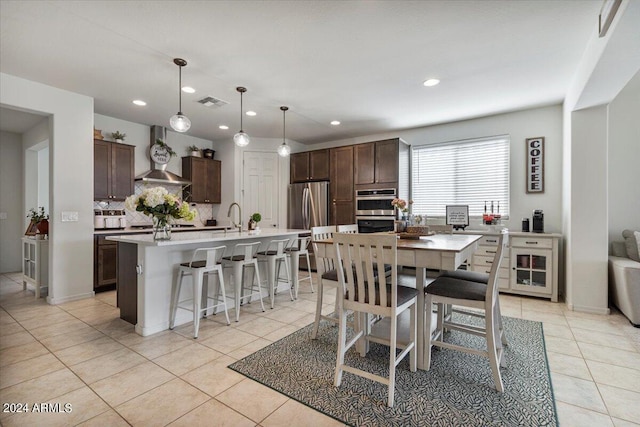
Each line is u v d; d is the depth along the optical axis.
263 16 2.24
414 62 2.95
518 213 4.44
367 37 2.52
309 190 5.83
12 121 4.91
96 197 4.36
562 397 1.84
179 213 3.00
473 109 4.32
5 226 5.63
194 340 2.65
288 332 2.84
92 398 1.83
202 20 2.29
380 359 2.32
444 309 2.79
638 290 2.95
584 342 2.61
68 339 2.66
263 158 6.13
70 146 3.72
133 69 3.10
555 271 3.80
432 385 1.97
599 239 3.35
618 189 3.86
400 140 5.02
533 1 2.07
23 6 2.12
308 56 2.84
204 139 6.18
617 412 1.71
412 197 5.30
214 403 1.79
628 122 3.82
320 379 2.04
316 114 4.57
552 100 3.97
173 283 2.99
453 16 2.24
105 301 3.77
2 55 2.81
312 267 5.82
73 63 2.97
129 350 2.45
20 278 5.10
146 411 1.71
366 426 1.60
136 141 5.13
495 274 1.92
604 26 2.00
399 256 2.08
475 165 4.78
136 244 2.97
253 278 3.85
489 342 1.93
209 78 3.31
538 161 4.29
